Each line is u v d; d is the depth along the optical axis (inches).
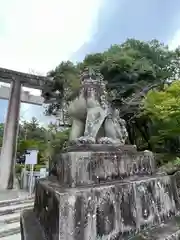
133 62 326.3
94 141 84.4
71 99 135.1
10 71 411.2
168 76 372.8
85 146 80.0
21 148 530.6
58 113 483.5
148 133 340.8
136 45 391.9
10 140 390.9
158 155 264.4
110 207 63.1
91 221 57.3
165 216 81.9
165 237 63.1
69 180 65.6
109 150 83.0
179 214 89.8
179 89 225.9
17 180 409.7
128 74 315.9
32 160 300.2
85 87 99.3
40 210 79.4
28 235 66.2
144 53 379.6
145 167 92.1
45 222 67.6
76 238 53.1
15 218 182.1
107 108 100.1
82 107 96.7
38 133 679.7
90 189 60.7
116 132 97.7
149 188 79.3
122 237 62.6
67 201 54.9
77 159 68.0
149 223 72.9
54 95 457.1
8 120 400.5
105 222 60.2
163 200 84.5
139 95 316.2
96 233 57.2
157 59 386.3
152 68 331.0
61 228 51.8
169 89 236.5
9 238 137.4
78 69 353.1
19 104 418.9
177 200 95.0
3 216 188.2
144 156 93.8
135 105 313.9
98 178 70.8
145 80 333.1
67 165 69.1
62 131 407.5
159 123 280.4
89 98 94.7
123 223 64.6
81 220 55.5
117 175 77.5
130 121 350.6
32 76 430.9
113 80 319.3
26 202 243.9
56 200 56.7
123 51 354.3
